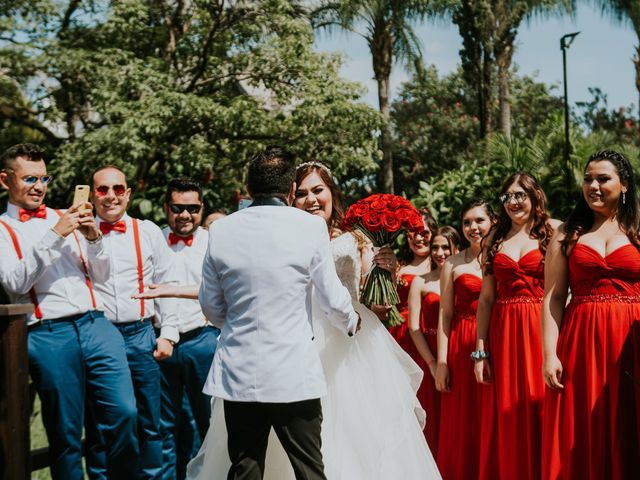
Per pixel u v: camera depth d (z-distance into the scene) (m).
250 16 14.62
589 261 4.17
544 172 11.03
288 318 3.52
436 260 6.03
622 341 4.08
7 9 13.74
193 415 5.53
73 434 4.21
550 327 4.34
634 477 4.04
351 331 3.79
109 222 4.73
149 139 13.63
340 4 18.02
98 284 4.60
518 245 4.92
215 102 14.70
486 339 5.07
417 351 6.16
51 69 13.47
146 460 4.88
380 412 4.11
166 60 14.66
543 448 4.40
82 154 12.78
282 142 14.38
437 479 4.17
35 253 4.04
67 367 4.19
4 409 3.52
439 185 9.80
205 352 5.45
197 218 5.69
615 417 4.05
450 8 18.39
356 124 14.39
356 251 4.27
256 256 3.52
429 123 23.34
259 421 3.54
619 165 4.18
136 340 4.78
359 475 3.97
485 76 18.72
